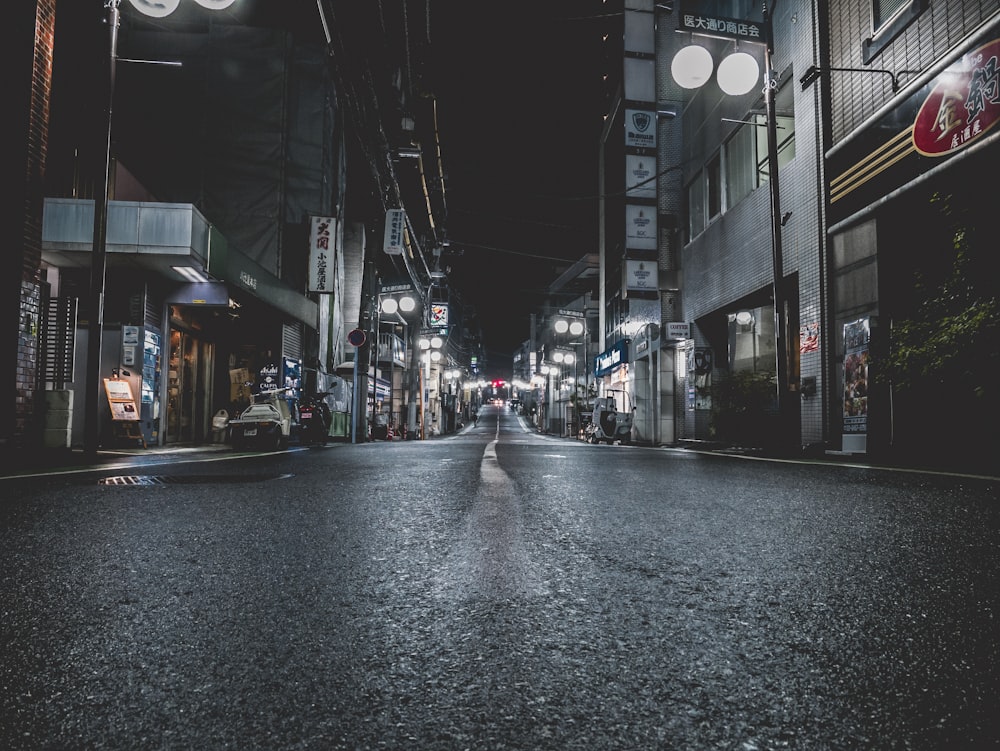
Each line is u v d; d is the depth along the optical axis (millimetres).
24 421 8742
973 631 1631
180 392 15477
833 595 1969
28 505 3871
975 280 7102
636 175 22156
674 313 22938
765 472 6660
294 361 19156
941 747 1046
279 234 18609
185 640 1561
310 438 15141
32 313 8914
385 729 1106
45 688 1273
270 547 2682
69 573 2225
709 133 19500
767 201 15453
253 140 18547
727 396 14047
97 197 9258
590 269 42031
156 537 2881
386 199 23188
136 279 12969
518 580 2166
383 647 1521
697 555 2553
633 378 28734
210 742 1057
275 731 1097
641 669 1387
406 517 3477
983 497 4324
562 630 1650
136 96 18125
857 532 3031
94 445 9039
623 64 22266
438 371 47312
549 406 61906
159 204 11781
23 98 8844
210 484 5164
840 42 12461
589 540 2857
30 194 8930
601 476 6051
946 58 9234
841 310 12055
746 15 16875
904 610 1812
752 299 17109
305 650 1497
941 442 9289
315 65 19406
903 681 1322
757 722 1138
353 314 27266
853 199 11562
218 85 18500
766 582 2133
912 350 7520
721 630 1647
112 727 1107
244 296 15727
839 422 12000
